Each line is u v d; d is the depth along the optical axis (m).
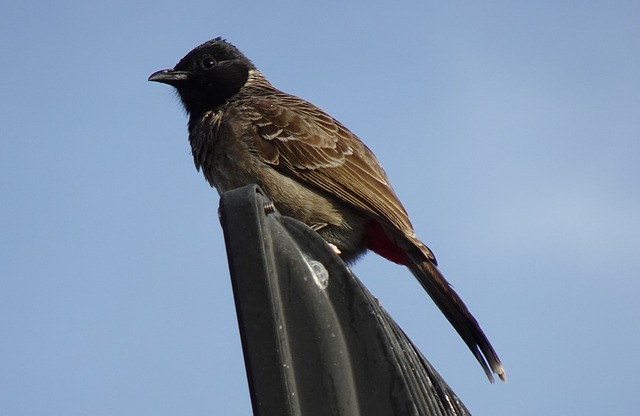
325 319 6.06
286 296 6.11
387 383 5.94
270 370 5.91
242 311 6.03
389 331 6.20
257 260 6.07
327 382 5.96
